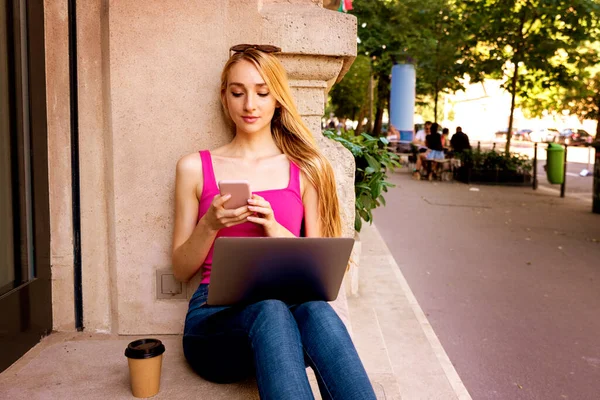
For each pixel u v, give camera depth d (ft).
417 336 13.66
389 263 20.31
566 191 48.06
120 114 8.70
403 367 11.96
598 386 12.05
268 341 6.23
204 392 7.28
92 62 8.80
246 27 8.82
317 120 9.70
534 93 61.31
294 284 7.03
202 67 8.75
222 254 6.52
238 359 7.11
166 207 8.92
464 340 14.43
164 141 8.80
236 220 7.00
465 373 12.60
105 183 9.03
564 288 19.08
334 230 8.50
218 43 8.75
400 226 29.78
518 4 49.83
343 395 6.00
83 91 8.83
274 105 8.18
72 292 9.18
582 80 50.26
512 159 52.70
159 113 8.76
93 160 8.96
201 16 8.69
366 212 15.66
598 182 35.78
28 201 8.59
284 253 6.66
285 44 8.95
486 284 19.38
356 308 14.08
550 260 22.99
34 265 8.72
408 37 60.80
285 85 8.16
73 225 9.07
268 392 5.89
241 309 6.86
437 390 10.95
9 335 7.99
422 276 20.24
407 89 71.61
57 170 8.95
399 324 14.35
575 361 13.29
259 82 7.89
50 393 7.23
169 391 7.29
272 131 8.51
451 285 19.17
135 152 8.79
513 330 15.16
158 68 8.70
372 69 73.72
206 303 7.36
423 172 56.90
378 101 91.45
